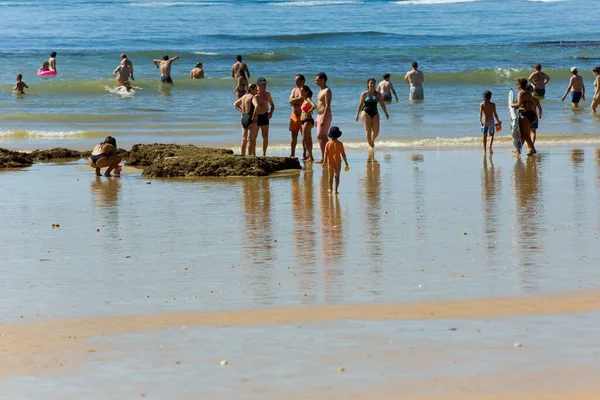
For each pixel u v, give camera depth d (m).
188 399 10.03
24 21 121.12
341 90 56.47
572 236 18.56
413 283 15.00
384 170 29.27
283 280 15.35
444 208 22.16
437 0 171.50
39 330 12.69
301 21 123.00
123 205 23.36
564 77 66.12
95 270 16.31
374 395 10.01
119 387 10.43
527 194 24.11
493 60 76.31
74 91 55.34
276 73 66.31
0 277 15.88
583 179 26.69
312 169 29.84
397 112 47.38
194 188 26.16
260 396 10.05
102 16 130.62
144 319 13.15
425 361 11.04
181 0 169.75
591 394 9.91
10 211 22.59
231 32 105.56
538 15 135.62
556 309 13.26
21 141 38.31
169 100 52.56
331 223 20.45
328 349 11.57
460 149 35.00
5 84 58.50
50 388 10.45
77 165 31.73
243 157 29.14
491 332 12.15
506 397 9.86
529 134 32.56
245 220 21.02
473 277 15.35
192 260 16.98
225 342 11.96
